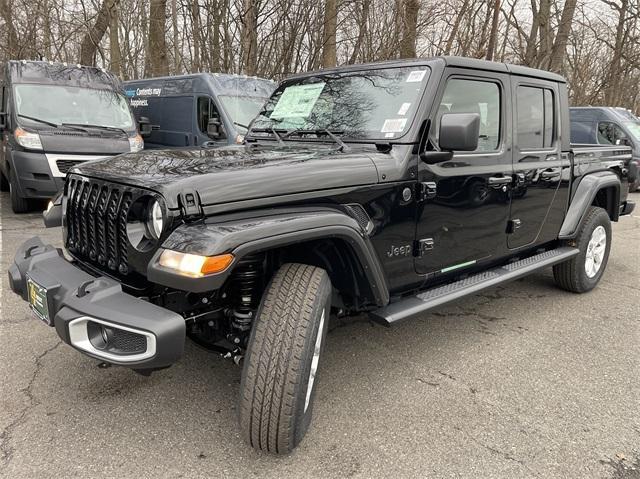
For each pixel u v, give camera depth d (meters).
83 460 2.40
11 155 7.71
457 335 4.00
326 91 3.63
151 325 2.10
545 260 4.30
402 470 2.41
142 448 2.50
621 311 4.60
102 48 18.47
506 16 17.39
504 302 4.79
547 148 4.23
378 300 2.88
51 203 3.37
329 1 10.85
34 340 3.61
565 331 4.12
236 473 2.35
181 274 2.06
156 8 12.39
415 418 2.83
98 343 2.24
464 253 3.53
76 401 2.89
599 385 3.26
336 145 3.23
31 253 2.88
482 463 2.47
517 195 3.87
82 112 8.62
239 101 9.19
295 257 2.77
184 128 9.72
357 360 3.52
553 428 2.77
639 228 8.78
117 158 2.92
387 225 2.94
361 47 12.14
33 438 2.54
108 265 2.58
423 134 3.07
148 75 16.27
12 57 13.73
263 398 2.27
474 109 3.48
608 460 2.52
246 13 10.32
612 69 20.94
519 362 3.55
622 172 5.42
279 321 2.31
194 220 2.21
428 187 3.11
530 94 4.00
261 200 2.37
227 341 2.79
